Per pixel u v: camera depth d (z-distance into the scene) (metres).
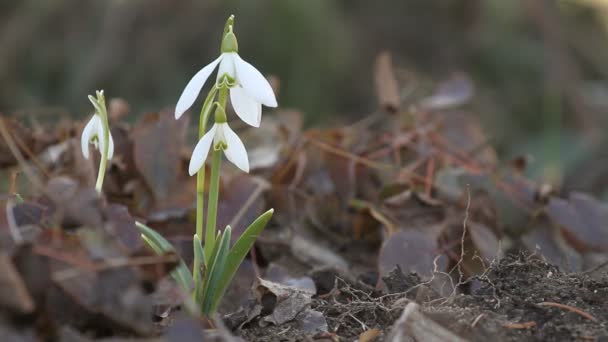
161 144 0.85
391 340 0.68
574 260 0.87
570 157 1.98
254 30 2.19
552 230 0.89
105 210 0.66
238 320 0.74
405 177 0.91
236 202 0.84
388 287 0.76
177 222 0.84
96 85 2.19
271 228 0.89
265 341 0.72
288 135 0.92
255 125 0.69
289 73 2.18
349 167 0.90
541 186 0.93
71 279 0.63
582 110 2.11
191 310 0.66
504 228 0.90
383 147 0.94
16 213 0.67
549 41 2.15
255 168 0.92
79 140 0.84
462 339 0.68
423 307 0.72
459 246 0.84
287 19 2.17
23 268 0.63
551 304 0.71
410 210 0.87
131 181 0.86
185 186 0.85
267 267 0.84
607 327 0.69
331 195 0.90
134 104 2.17
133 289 0.63
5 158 0.86
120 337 0.65
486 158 0.96
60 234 0.64
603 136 2.03
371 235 0.89
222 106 0.69
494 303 0.72
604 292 0.73
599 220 0.87
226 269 0.70
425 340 0.68
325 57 2.20
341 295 0.78
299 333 0.73
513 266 0.75
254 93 0.67
